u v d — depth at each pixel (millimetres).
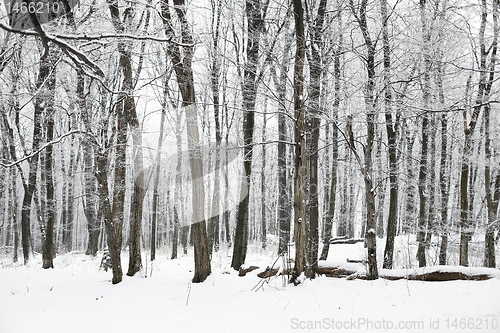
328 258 17953
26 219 17703
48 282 11008
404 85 10445
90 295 9016
